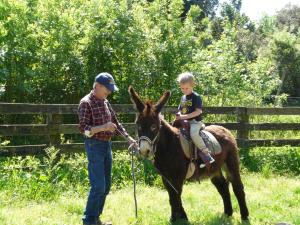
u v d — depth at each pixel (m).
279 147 8.86
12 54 8.55
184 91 4.80
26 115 9.04
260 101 12.88
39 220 4.81
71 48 9.16
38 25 9.09
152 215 5.20
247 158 8.33
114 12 9.50
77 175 6.54
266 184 7.19
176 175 4.66
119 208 5.52
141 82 9.55
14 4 8.73
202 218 5.21
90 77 9.15
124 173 6.97
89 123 4.28
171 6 10.71
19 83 8.54
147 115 4.36
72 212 5.30
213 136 5.05
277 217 5.23
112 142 7.32
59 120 6.80
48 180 6.17
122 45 9.34
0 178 5.90
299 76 30.69
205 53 11.16
